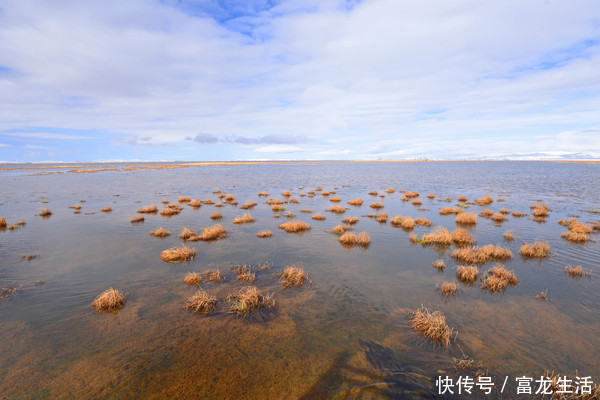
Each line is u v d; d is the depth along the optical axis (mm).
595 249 14719
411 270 12078
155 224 20891
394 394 5430
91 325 7809
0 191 41312
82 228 19531
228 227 20094
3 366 6230
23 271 11758
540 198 34000
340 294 9766
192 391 5520
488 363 6328
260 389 5578
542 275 11422
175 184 53562
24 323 7910
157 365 6242
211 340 7133
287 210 26969
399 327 7742
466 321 8016
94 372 6039
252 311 8547
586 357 6535
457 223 21344
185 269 12086
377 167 138625
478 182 55656
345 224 21109
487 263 12906
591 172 86875
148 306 8883
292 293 9844
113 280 10883
